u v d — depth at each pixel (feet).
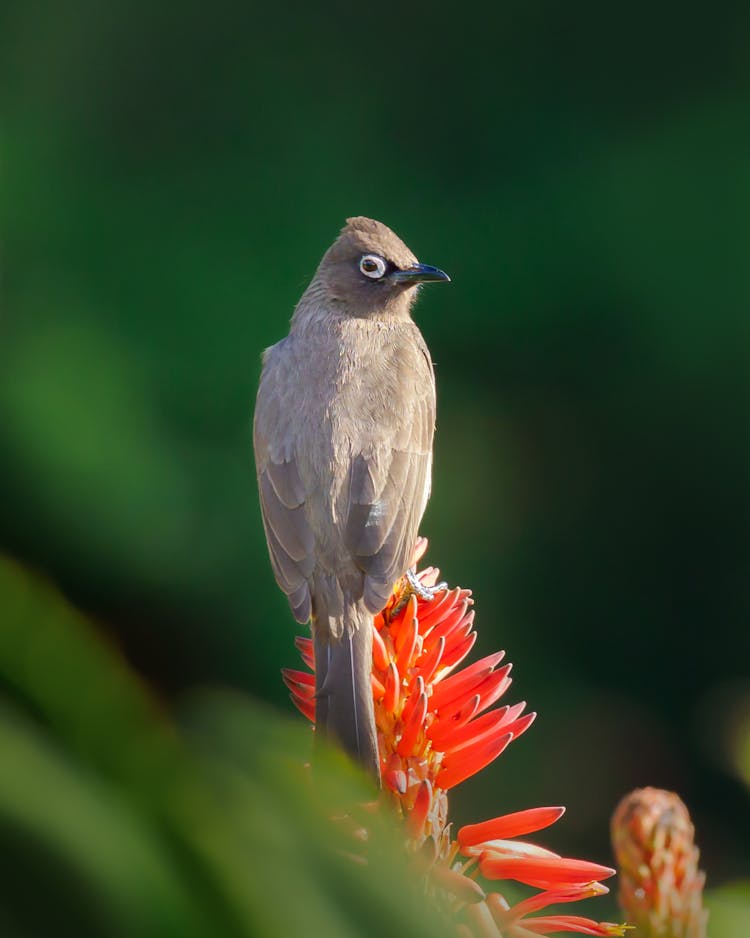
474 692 7.52
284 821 3.19
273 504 13.83
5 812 2.91
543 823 6.84
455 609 8.49
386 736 7.77
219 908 3.06
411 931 3.20
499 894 6.50
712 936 5.04
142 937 3.02
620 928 6.22
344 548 13.30
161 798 2.99
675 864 6.15
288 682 9.29
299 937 3.11
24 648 2.90
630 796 6.31
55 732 2.92
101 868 3.00
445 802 7.17
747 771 6.12
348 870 3.23
